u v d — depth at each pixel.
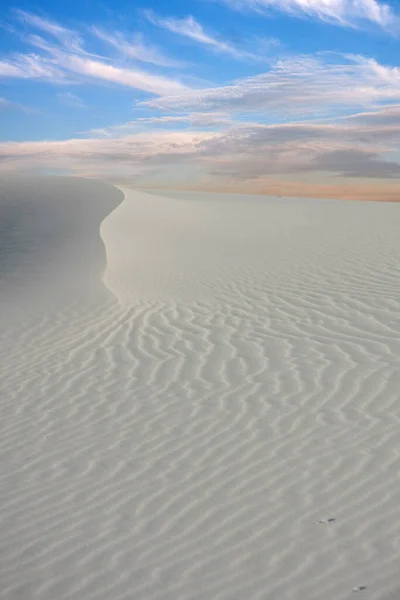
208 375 7.32
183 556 4.06
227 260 14.62
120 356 8.39
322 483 4.77
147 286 12.62
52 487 5.14
